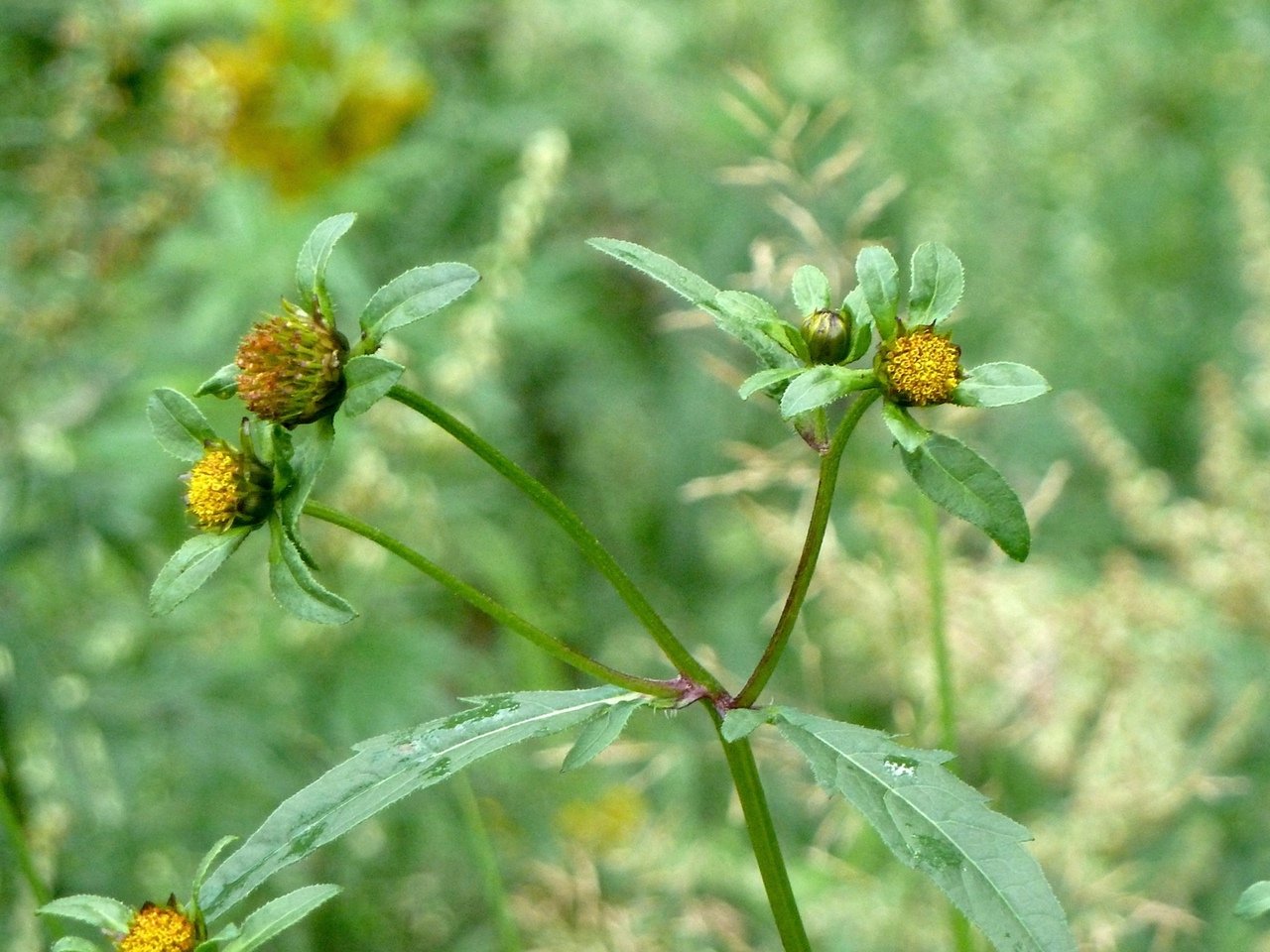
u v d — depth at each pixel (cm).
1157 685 62
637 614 37
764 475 57
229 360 69
